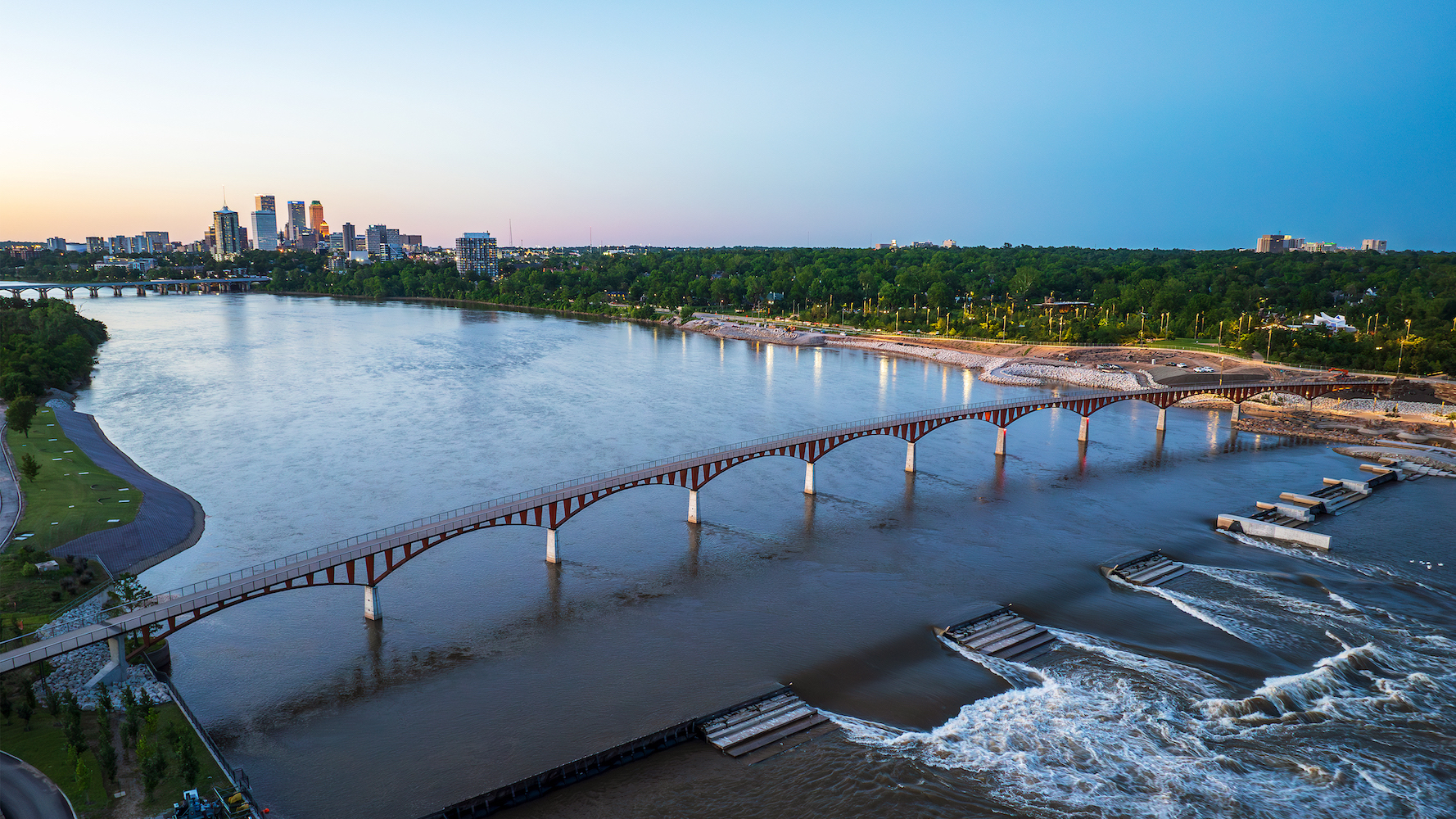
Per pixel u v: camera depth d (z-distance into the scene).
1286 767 65.19
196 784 57.03
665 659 78.50
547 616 86.81
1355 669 78.44
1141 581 96.38
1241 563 103.19
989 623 86.00
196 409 179.88
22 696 66.62
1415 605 91.62
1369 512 122.44
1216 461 150.25
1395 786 63.09
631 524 113.19
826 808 59.84
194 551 101.81
